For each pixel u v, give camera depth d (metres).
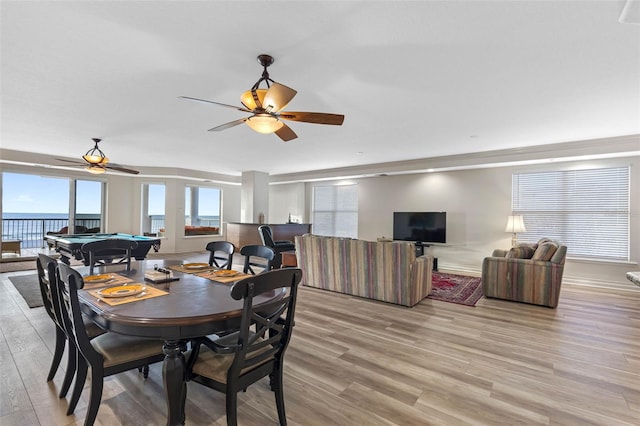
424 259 4.32
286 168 7.96
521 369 2.37
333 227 8.61
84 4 1.71
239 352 1.46
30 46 2.15
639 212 4.89
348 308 3.85
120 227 8.02
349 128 4.13
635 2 1.37
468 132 4.29
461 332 3.10
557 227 5.57
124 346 1.71
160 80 2.70
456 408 1.88
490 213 6.22
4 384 2.07
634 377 2.26
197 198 9.70
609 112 3.41
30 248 7.94
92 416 1.58
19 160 5.81
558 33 1.98
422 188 7.05
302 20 1.86
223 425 1.72
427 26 1.92
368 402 1.94
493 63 2.38
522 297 4.11
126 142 5.10
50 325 3.10
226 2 1.70
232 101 3.20
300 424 1.73
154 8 1.75
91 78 2.66
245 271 2.93
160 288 1.99
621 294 4.66
